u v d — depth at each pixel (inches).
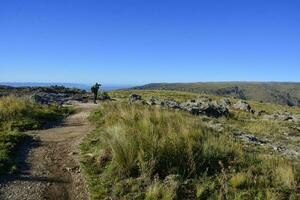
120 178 482.9
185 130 617.9
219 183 467.5
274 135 997.2
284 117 1560.0
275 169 521.0
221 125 1018.1
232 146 599.5
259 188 457.1
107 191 452.8
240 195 429.4
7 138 654.5
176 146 532.7
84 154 591.2
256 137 903.7
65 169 530.9
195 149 549.6
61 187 470.9
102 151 557.0
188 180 475.2
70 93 2420.0
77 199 439.8
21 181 482.0
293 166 546.0
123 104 1122.7
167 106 1349.7
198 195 438.0
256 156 597.3
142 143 528.4
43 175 506.9
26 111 959.0
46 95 1923.0
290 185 470.9
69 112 1151.6
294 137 994.7
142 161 493.4
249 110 1889.8
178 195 439.8
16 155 584.7
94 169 519.8
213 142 594.9
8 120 861.2
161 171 494.6
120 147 516.1
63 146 652.7
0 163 521.7
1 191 448.8
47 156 589.6
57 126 879.1
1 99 1059.9
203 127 757.3
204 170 511.8
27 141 679.7
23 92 2172.7
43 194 448.5
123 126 625.0
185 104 1460.4
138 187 455.2
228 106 1988.2
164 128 628.1
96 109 1123.3
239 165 535.5
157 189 434.3
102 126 797.9
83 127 852.6
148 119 710.5
